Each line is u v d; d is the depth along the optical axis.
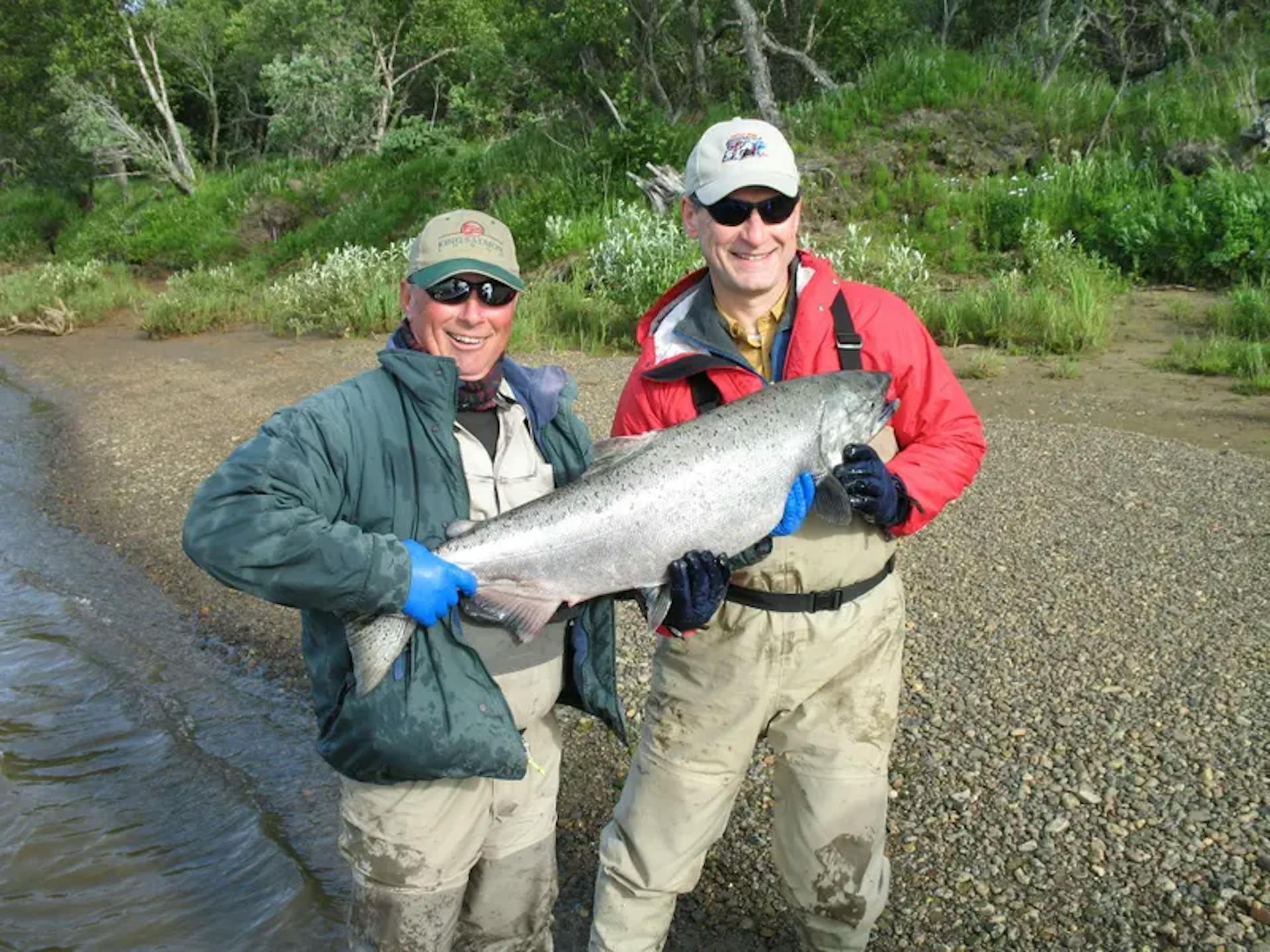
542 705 2.89
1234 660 5.04
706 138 2.81
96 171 37.94
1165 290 14.97
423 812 2.68
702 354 2.89
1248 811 3.97
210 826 4.71
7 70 35.94
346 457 2.59
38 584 7.79
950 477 2.79
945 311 13.68
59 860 4.50
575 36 23.38
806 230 18.11
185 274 26.11
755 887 3.95
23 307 22.42
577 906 3.98
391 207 26.17
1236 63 19.25
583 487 2.70
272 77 32.50
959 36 25.95
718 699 2.87
